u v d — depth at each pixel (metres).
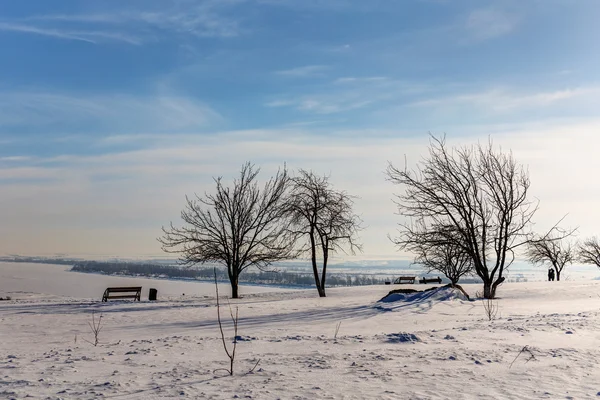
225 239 37.19
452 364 8.26
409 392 6.45
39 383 7.02
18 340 13.91
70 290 91.06
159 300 33.88
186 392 6.46
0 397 6.21
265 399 6.11
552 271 60.22
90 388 6.71
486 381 7.05
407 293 26.78
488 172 30.16
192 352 10.09
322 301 29.02
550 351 9.31
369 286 47.12
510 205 29.86
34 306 28.89
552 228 29.73
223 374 7.66
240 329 15.95
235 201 37.91
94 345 11.85
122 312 24.17
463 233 29.92
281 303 27.75
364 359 8.78
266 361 8.77
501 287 37.78
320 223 35.47
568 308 20.80
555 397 6.18
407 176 30.97
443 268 42.69
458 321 16.88
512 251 29.86
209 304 28.61
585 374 7.48
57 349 10.96
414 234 30.67
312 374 7.59
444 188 30.38
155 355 9.71
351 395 6.29
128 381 7.14
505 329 12.52
